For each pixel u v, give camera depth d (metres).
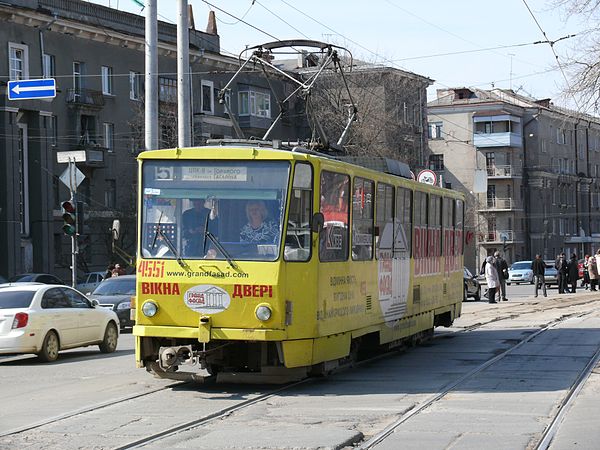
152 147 23.06
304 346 13.52
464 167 90.38
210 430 10.62
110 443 9.88
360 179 15.69
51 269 50.53
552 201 94.38
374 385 14.44
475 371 16.00
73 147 52.44
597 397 12.98
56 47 51.50
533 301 39.22
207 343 13.80
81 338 20.55
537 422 11.04
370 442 9.84
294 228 13.49
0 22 47.72
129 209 54.72
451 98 93.50
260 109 65.19
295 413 11.78
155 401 12.88
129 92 56.38
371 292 16.22
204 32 63.00
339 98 58.66
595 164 102.12
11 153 48.00
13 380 16.19
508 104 88.88
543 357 18.00
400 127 65.81
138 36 56.38
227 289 13.31
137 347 13.94
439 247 21.33
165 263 13.62
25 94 23.45
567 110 21.17
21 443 9.96
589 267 50.50
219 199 13.62
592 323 26.03
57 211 51.50
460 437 10.09
